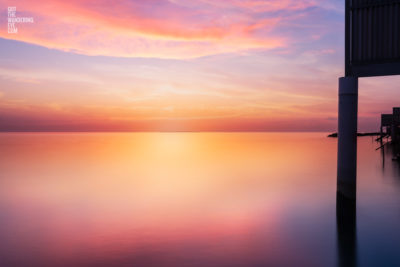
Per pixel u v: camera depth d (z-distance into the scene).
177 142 48.41
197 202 8.87
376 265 4.75
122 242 5.74
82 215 7.57
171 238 5.94
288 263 4.82
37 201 9.03
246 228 6.55
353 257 5.02
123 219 7.23
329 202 8.77
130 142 48.09
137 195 9.81
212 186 11.30
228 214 7.63
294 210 7.96
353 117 8.59
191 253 5.20
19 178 13.05
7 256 5.11
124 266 4.70
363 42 8.55
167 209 8.11
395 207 8.09
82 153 25.86
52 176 13.59
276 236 6.02
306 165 17.50
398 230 6.32
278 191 10.38
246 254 5.16
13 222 7.02
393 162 18.14
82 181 12.37
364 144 36.88
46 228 6.59
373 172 14.27
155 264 4.77
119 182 12.14
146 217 7.39
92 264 4.77
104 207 8.33
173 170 15.50
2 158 21.44
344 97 8.63
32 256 5.11
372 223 6.79
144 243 5.69
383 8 8.26
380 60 8.29
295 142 46.62
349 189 8.79
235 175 13.89
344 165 8.84
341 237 5.92
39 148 32.22
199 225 6.76
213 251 5.30
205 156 23.28
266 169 15.85
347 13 8.75
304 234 6.16
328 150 29.28
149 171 15.16
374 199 8.96
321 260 4.93
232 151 28.23
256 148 32.59
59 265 4.75
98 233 6.24
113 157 22.36
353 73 8.67
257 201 8.96
